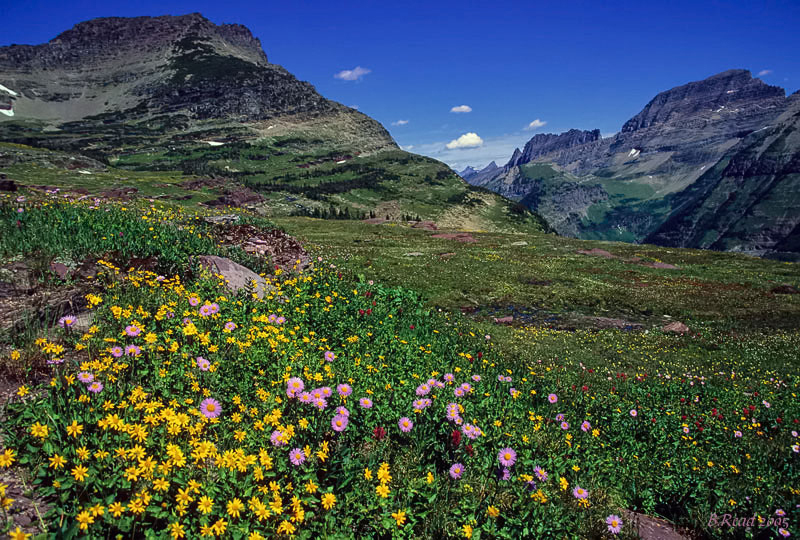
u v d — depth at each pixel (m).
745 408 13.52
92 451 4.03
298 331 9.78
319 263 22.05
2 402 4.73
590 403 11.49
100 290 8.58
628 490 7.35
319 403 5.41
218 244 17.64
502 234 80.88
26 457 3.94
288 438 4.71
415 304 19.59
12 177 104.94
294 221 85.88
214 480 4.39
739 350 24.12
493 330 23.53
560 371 16.91
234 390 6.11
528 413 8.51
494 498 5.37
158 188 138.88
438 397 7.23
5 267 8.26
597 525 5.72
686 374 18.78
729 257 60.19
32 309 7.05
